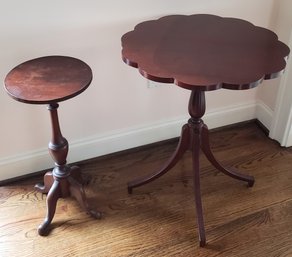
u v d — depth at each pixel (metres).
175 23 1.54
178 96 1.96
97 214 1.62
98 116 1.84
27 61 1.45
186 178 1.83
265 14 1.88
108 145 1.94
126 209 1.67
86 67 1.42
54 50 1.59
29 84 1.31
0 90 1.59
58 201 1.71
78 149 1.88
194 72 1.20
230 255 1.48
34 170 1.84
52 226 1.59
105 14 1.59
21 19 1.48
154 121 1.99
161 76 1.18
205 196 1.74
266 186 1.79
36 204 1.70
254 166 1.91
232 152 2.00
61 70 1.39
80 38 1.61
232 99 2.12
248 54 1.32
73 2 1.51
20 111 1.66
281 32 1.88
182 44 1.38
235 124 2.20
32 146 1.78
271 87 2.03
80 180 1.75
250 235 1.56
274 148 2.02
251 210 1.67
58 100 1.24
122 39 1.41
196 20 1.57
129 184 1.73
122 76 1.77
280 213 1.65
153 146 2.04
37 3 1.46
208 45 1.37
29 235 1.56
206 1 1.73
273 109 2.04
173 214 1.65
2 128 1.68
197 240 1.53
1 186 1.79
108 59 1.70
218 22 1.56
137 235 1.56
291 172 1.87
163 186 1.79
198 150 1.59
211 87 1.14
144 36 1.43
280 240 1.54
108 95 1.80
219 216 1.64
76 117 1.80
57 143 1.51
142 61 1.27
